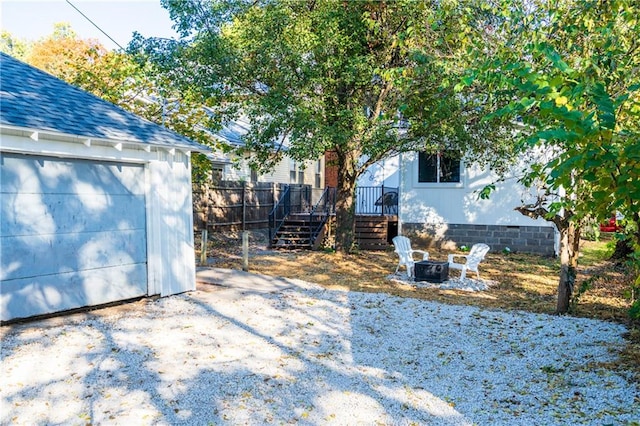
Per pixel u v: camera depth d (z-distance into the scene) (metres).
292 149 11.14
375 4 11.18
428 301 8.91
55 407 4.37
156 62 10.98
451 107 10.51
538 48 3.91
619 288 9.84
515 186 14.92
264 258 13.47
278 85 10.62
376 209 18.86
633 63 5.10
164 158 8.85
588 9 5.53
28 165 6.98
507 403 4.61
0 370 5.17
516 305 8.73
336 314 7.87
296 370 5.41
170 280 8.91
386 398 4.71
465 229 15.64
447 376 5.32
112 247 8.10
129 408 4.38
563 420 4.20
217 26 11.13
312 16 10.95
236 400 4.60
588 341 6.50
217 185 17.08
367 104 12.54
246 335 6.65
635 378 5.09
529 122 4.72
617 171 3.26
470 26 7.13
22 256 6.93
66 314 7.45
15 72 8.57
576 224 7.30
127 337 6.39
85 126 7.55
